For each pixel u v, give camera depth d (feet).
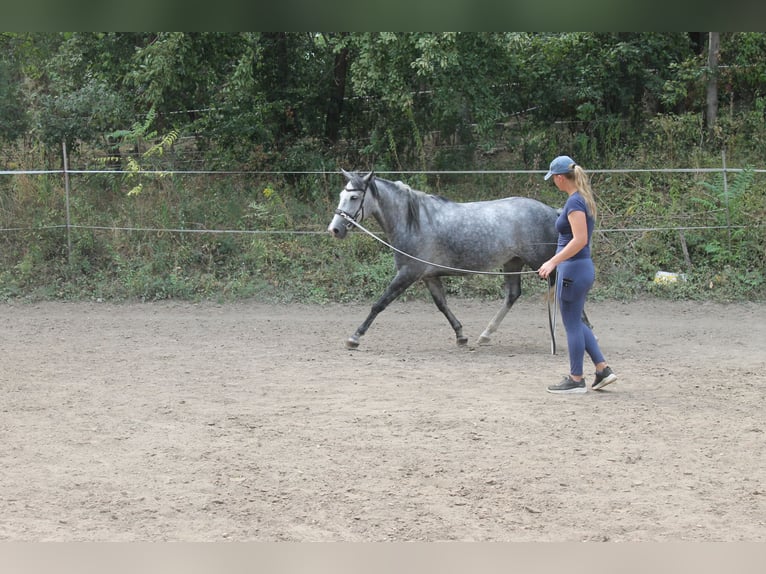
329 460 20.15
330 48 62.08
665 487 18.34
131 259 50.47
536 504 17.33
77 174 56.13
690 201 53.06
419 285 47.78
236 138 60.85
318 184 57.00
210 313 44.65
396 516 16.69
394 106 56.49
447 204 35.01
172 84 55.21
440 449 21.01
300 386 28.19
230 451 20.84
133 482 18.58
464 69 55.72
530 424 23.30
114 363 32.19
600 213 52.65
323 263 50.19
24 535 15.67
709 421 23.62
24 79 68.80
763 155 59.16
